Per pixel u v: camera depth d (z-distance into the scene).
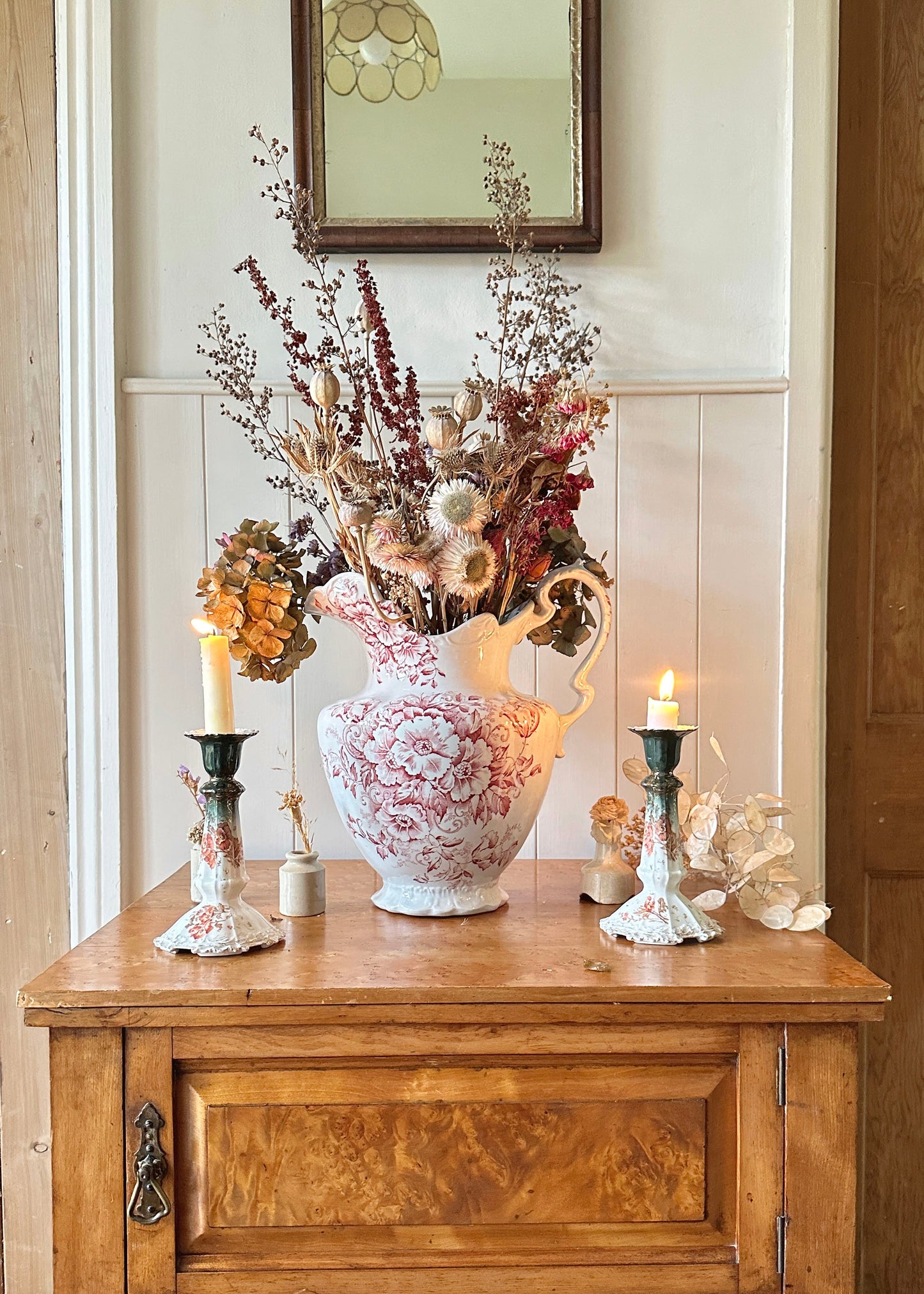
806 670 1.40
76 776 1.42
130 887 1.42
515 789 1.09
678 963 0.98
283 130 1.42
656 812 1.08
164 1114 0.92
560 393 1.12
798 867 1.40
